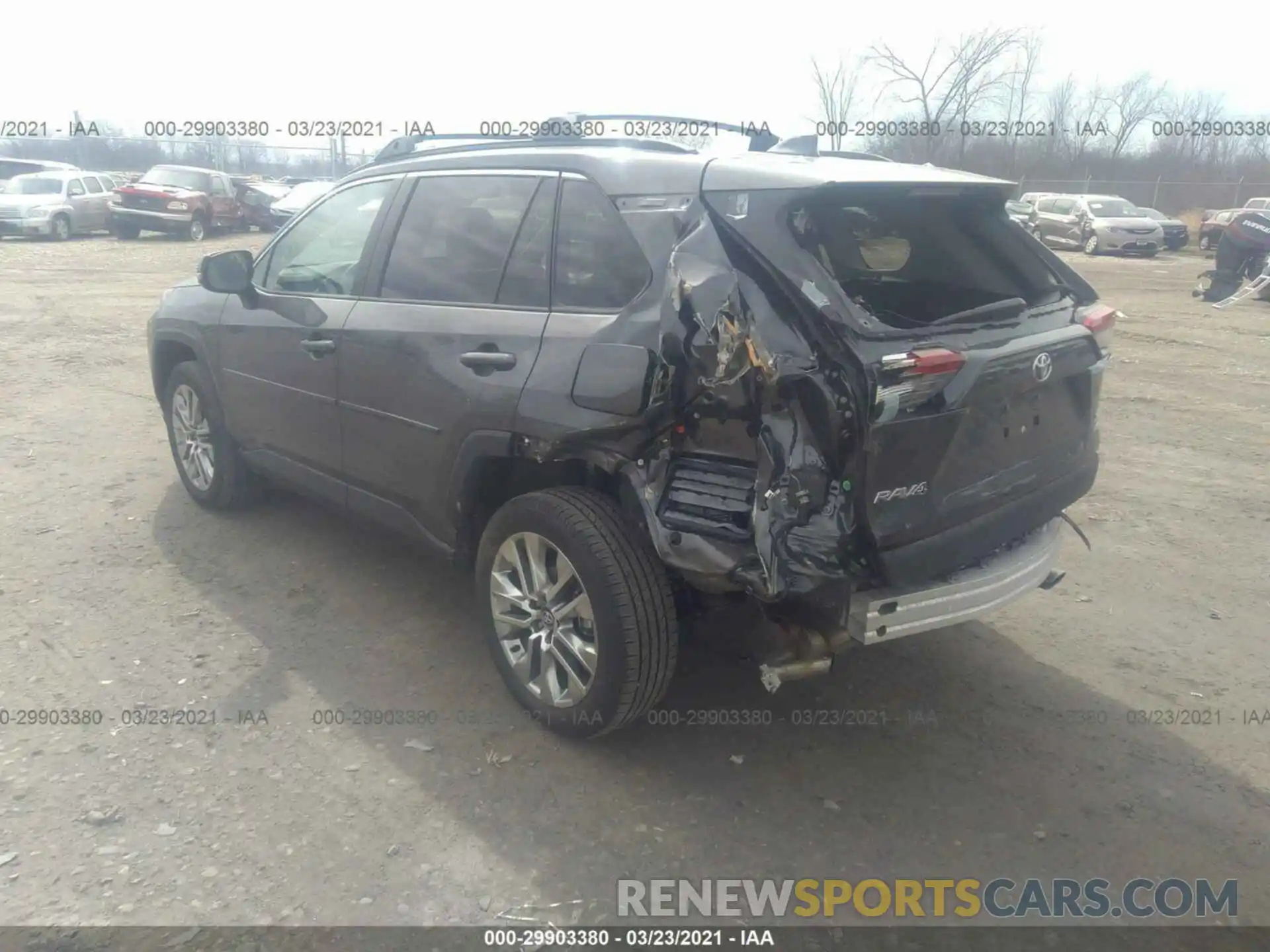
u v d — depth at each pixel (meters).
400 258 4.00
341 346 4.07
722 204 3.00
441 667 3.91
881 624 2.90
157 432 6.88
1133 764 3.44
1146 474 6.62
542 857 2.90
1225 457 7.04
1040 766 3.42
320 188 20.98
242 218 26.97
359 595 4.47
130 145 33.91
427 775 3.24
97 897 2.67
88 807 3.01
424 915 2.67
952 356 2.83
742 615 3.12
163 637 4.04
